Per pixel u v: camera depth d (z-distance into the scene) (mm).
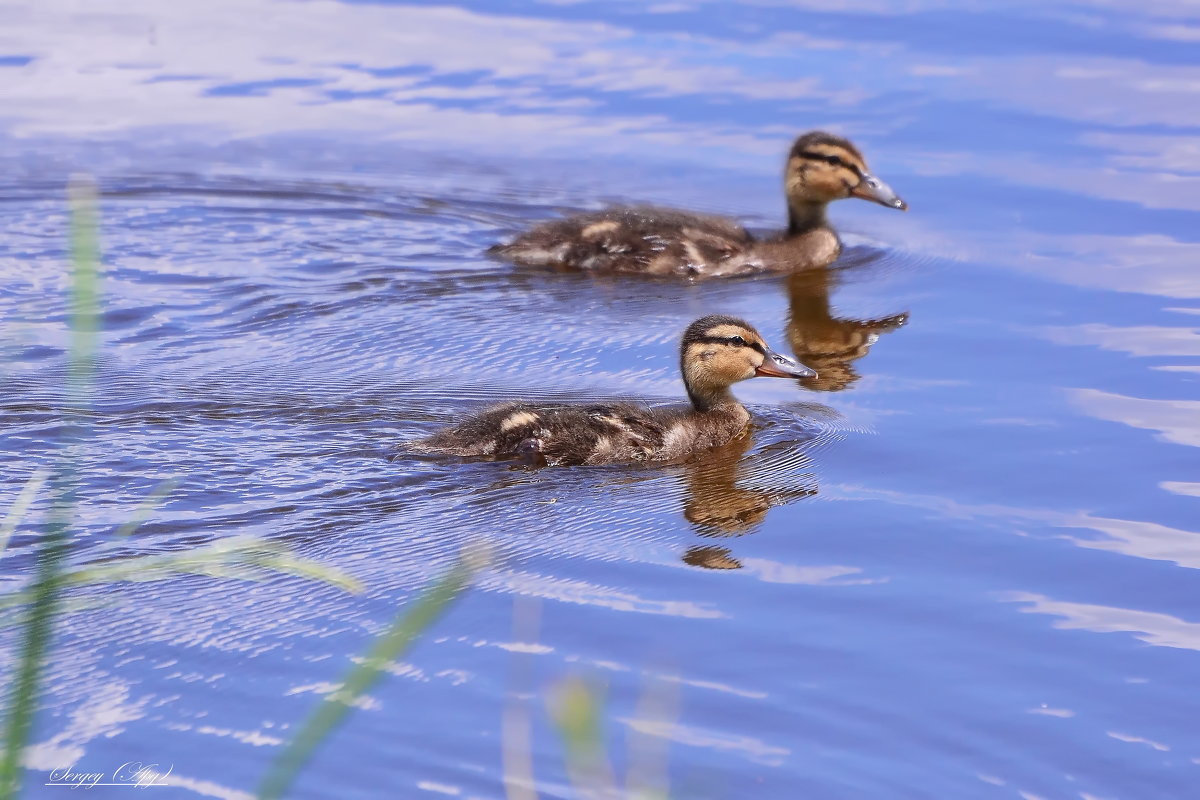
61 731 8414
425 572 10508
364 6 27250
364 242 18531
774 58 24656
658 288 17672
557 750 8445
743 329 13953
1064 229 18859
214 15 26859
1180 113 22109
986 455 12859
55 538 7191
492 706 8812
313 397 13734
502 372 14750
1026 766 8523
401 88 23859
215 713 8672
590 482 12477
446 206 19922
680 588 10461
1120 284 17047
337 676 9094
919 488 12273
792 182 19609
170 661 9188
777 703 9039
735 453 13281
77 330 5785
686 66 24500
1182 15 25812
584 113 23016
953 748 8672
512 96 23594
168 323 15484
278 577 10336
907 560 10977
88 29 25953
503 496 12000
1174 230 18594
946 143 21609
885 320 16500
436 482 12109
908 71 23953
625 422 13180
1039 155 21078
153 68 24359
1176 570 10820
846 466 12781
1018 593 10492
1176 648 9781
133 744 8344
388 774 8188
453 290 17078
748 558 10984
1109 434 13180
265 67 24562
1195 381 14289
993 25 25609
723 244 18422
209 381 13961
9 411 12906
